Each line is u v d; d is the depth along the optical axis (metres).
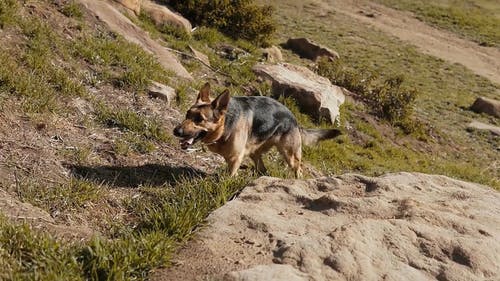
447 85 21.22
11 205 5.08
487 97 20.61
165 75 10.73
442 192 5.67
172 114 9.05
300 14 26.56
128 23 11.95
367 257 4.31
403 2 32.16
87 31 10.72
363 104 15.93
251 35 16.56
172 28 14.42
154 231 4.75
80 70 9.32
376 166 12.07
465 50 26.47
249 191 5.51
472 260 4.39
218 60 13.93
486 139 17.09
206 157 7.83
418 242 4.55
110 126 7.89
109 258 4.15
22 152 6.36
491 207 5.39
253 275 3.97
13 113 7.14
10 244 4.23
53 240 4.31
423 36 27.23
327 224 4.84
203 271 4.16
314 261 4.22
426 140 15.52
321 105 13.40
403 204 5.11
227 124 6.65
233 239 4.61
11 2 9.88
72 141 7.05
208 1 16.28
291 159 7.79
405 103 15.78
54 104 7.71
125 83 9.43
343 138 13.13
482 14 32.31
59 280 3.83
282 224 4.80
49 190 5.67
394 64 22.27
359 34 25.22
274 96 13.35
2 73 7.77
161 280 4.10
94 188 5.86
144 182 6.54
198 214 4.96
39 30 9.66
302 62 18.94
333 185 5.65
